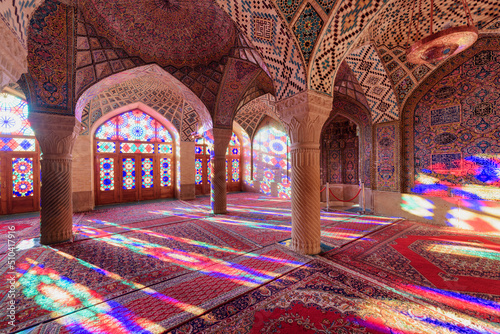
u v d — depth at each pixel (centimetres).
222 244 340
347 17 249
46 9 294
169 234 392
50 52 312
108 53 399
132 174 779
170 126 821
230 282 228
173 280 233
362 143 585
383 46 414
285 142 840
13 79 121
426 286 216
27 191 595
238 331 159
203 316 177
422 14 337
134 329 164
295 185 300
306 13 247
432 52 274
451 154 439
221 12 384
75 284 227
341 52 286
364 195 562
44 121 323
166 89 703
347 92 561
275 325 165
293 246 308
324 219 494
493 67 388
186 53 468
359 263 268
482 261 271
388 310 181
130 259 287
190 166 838
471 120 414
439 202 452
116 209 641
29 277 241
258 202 744
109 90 632
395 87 483
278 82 314
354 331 158
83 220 507
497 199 389
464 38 241
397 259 279
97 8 363
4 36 103
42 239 340
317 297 200
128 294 208
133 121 780
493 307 183
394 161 514
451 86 436
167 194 854
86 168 623
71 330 163
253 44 303
